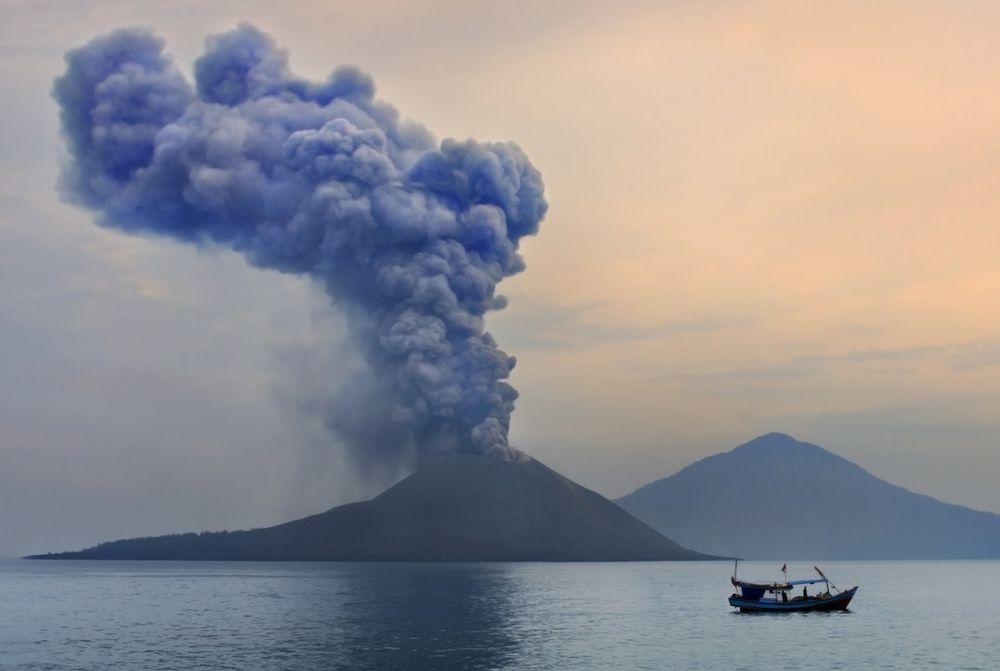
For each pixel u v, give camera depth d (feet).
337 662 255.29
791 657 271.90
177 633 330.34
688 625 359.05
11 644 302.66
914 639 316.81
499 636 315.37
